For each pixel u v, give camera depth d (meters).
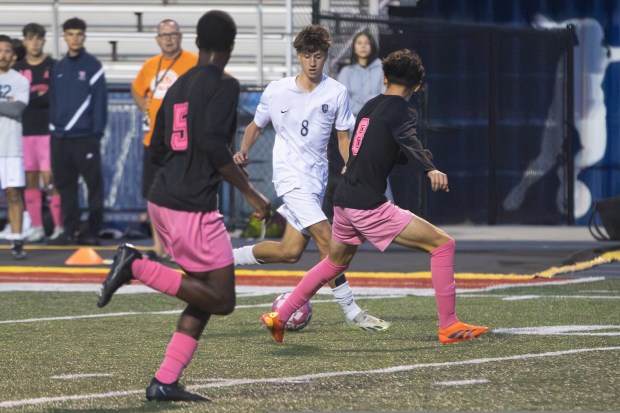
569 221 59.69
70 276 38.16
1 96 42.66
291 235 27.34
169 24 40.47
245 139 27.94
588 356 22.25
